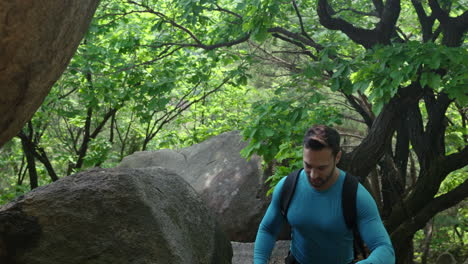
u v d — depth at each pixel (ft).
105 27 27.68
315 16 29.55
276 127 20.38
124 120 45.93
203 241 11.30
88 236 9.36
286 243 18.79
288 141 19.38
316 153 7.20
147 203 9.91
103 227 9.48
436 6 21.20
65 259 9.18
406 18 29.25
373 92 17.16
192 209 11.50
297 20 29.09
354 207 7.55
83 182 9.93
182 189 11.62
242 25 22.67
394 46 17.98
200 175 25.88
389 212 24.30
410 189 24.38
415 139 23.06
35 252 9.11
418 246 41.39
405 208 22.16
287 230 21.35
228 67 41.88
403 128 24.43
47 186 9.85
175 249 9.86
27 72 7.57
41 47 7.55
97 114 42.42
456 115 31.68
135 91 29.43
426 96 22.52
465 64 15.85
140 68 28.81
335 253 7.93
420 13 23.24
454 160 21.39
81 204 9.52
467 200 36.70
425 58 16.48
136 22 29.94
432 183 21.62
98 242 9.36
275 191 8.28
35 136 39.32
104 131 52.08
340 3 28.84
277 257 17.56
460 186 21.07
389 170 23.75
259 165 24.63
